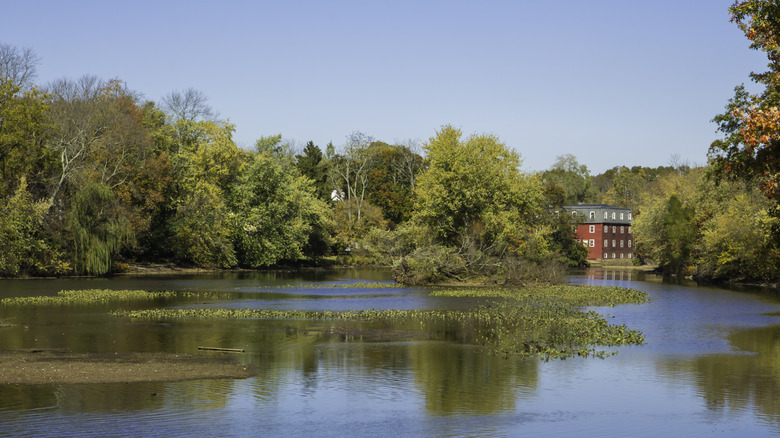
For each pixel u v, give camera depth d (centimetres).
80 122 6956
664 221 9706
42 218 6481
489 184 7388
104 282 6309
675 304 4931
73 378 2211
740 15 2503
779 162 2200
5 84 6575
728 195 8369
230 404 1956
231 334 3222
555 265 6969
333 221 11050
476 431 1744
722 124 2534
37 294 5000
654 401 2052
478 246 7162
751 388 2222
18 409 1859
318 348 2875
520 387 2205
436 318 3884
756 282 7225
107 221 6856
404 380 2286
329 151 13500
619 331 3384
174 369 2383
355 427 1758
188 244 8312
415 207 7806
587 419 1859
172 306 4366
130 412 1852
